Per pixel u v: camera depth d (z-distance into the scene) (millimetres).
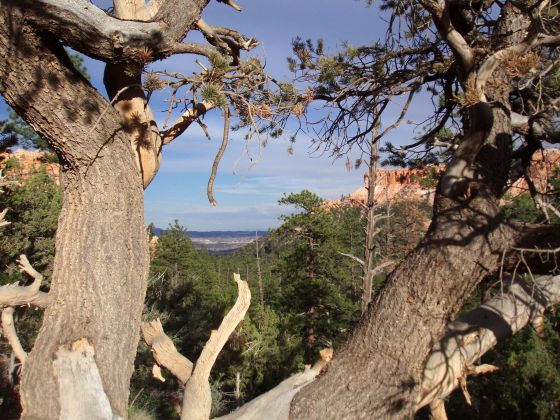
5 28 2773
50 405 2641
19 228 14062
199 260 41219
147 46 3193
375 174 13641
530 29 3066
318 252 22359
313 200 23016
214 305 22031
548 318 7797
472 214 3520
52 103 3002
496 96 4098
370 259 13531
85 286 3018
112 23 3045
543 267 3500
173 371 4027
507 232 3525
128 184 3318
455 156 3615
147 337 4277
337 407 3342
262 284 34906
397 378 3365
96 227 3141
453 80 5656
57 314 2971
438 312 3447
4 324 4617
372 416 3295
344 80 6098
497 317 3629
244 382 18219
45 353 2816
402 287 3543
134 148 3598
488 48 4094
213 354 3779
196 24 3918
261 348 18234
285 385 3768
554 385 7520
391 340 3445
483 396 8789
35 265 14539
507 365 8102
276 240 24578
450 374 3500
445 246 3469
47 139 3139
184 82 3711
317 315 21562
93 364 2852
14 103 2990
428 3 3201
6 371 15383
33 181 15258
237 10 4234
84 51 3096
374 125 6309
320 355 3818
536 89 4441
